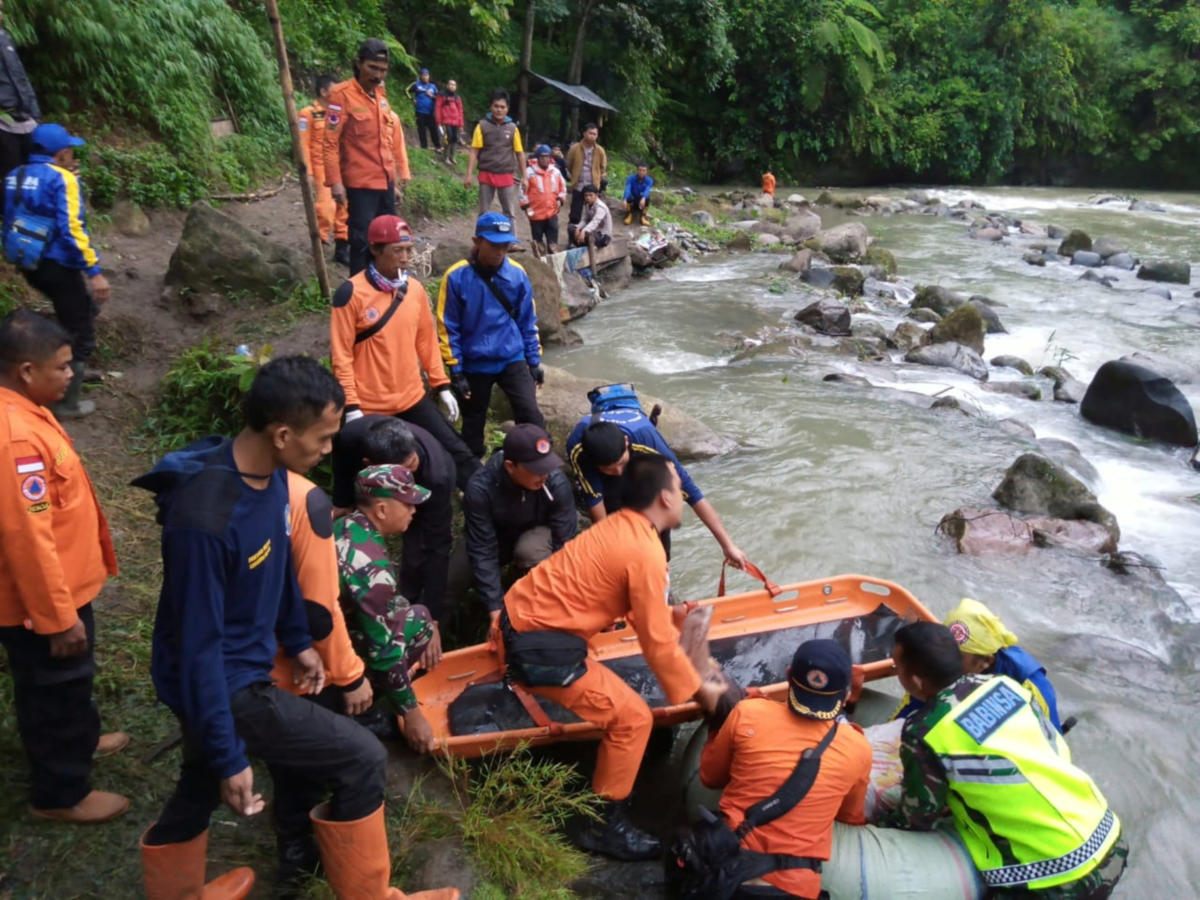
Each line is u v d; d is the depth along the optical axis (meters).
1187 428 8.07
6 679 3.65
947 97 33.72
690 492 4.34
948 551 5.75
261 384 2.32
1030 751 3.02
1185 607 5.30
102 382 6.05
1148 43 36.59
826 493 6.44
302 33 14.46
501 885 3.09
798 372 9.27
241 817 3.29
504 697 3.84
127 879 2.97
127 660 3.92
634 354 9.76
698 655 3.52
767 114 30.92
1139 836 3.60
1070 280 15.72
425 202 12.66
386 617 3.13
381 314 4.47
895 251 18.45
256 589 2.46
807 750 3.03
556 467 3.82
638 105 25.30
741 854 2.98
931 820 3.16
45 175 5.10
